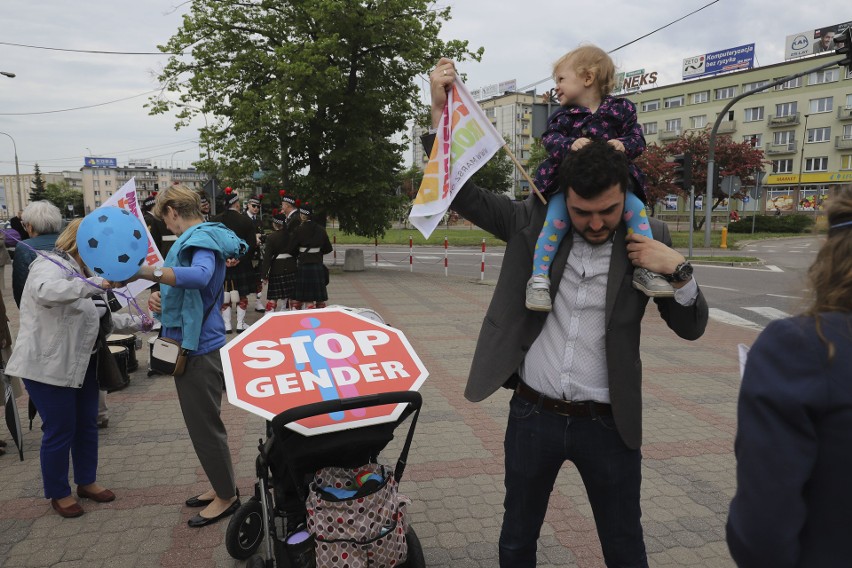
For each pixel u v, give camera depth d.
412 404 2.27
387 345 2.51
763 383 1.01
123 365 5.29
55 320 3.12
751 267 17.84
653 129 64.00
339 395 2.24
